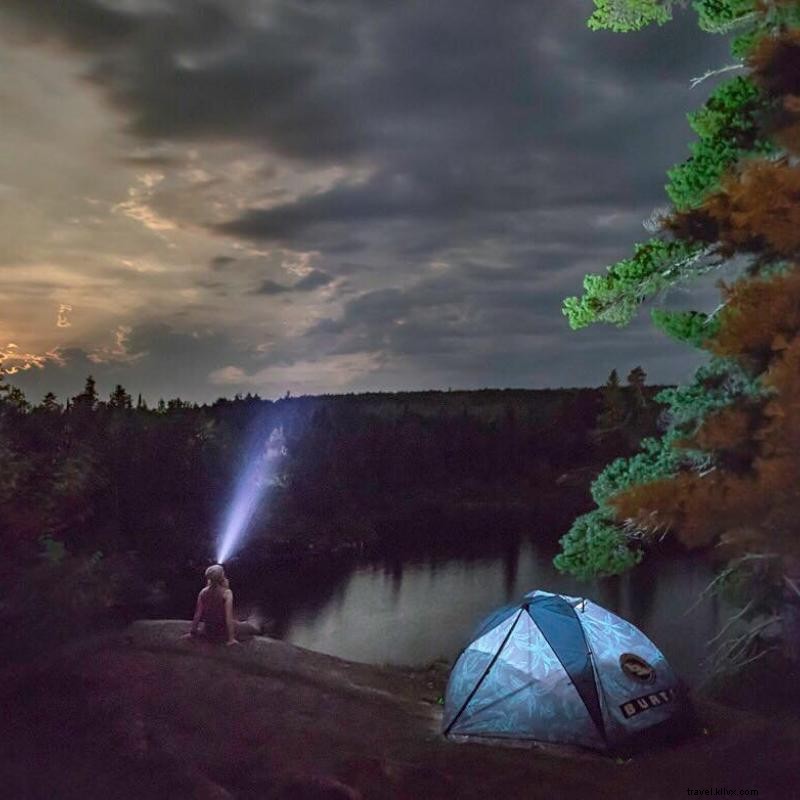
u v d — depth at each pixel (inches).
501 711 371.2
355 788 259.4
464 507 2856.8
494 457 3277.6
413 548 2129.7
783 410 213.9
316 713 347.9
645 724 366.9
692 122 452.4
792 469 211.3
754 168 250.8
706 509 225.0
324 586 1646.2
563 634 394.6
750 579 457.7
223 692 347.9
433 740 339.3
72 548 435.5
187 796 234.5
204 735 295.7
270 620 1358.3
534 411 3462.1
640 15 488.4
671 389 462.0
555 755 335.6
